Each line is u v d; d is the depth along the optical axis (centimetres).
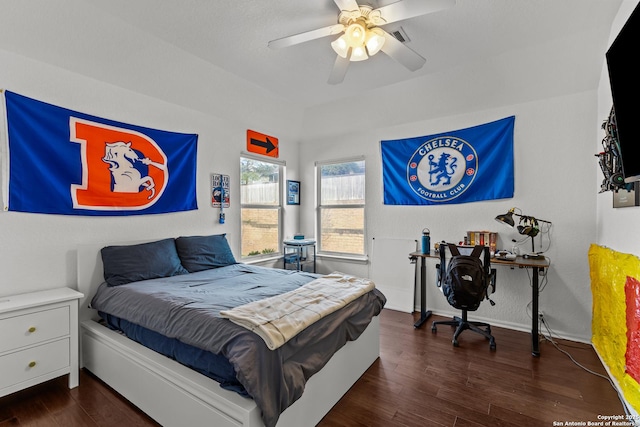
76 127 239
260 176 413
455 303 267
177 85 289
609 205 231
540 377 217
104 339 211
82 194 243
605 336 227
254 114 369
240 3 198
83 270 240
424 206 364
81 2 196
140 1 195
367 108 368
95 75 247
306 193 464
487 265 268
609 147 203
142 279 250
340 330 192
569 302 283
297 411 157
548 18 214
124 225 271
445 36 235
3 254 207
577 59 252
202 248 307
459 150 339
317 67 288
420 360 244
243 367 132
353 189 427
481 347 267
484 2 197
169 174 303
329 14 210
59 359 203
